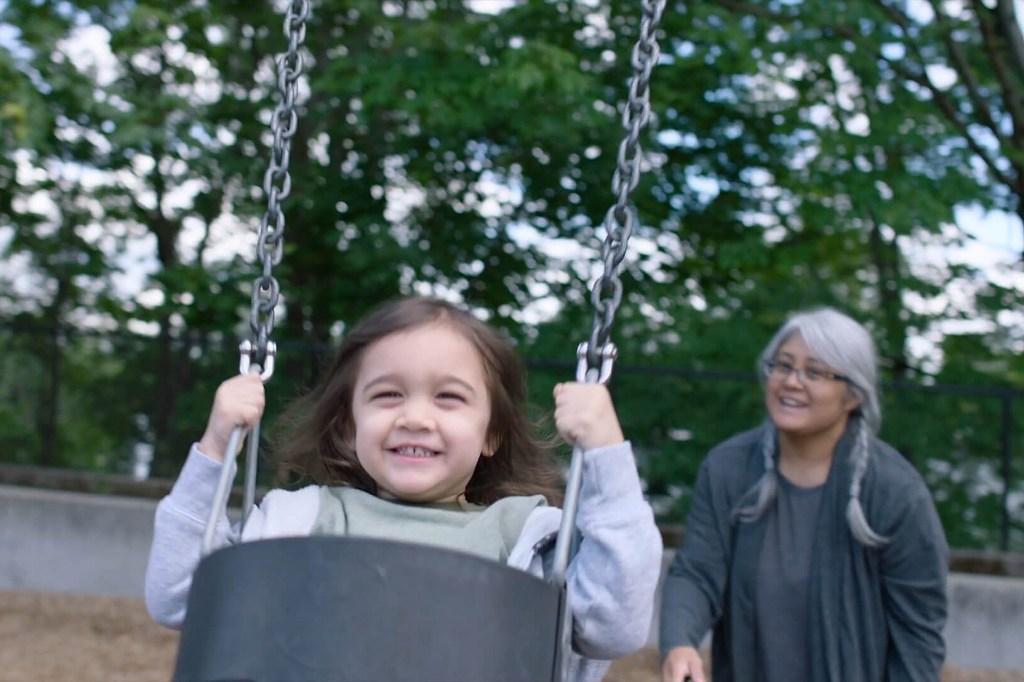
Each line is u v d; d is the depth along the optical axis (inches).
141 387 311.7
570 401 70.7
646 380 285.7
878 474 101.9
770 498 104.6
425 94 311.1
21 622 260.1
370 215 380.2
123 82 375.9
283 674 58.9
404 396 73.8
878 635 101.8
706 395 284.4
